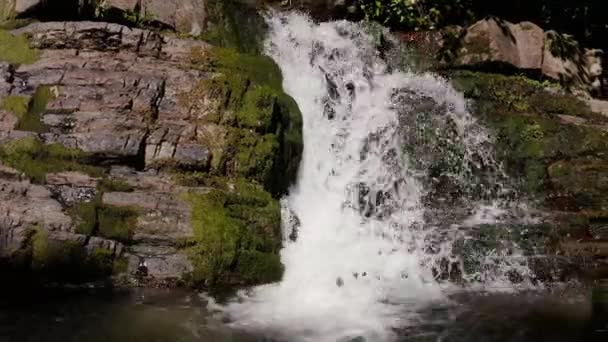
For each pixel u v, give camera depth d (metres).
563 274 6.52
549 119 8.33
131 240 5.52
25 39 6.57
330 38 8.62
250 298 5.59
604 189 7.64
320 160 7.40
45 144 5.81
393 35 9.08
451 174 7.71
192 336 4.89
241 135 6.29
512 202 7.59
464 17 9.99
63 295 5.26
